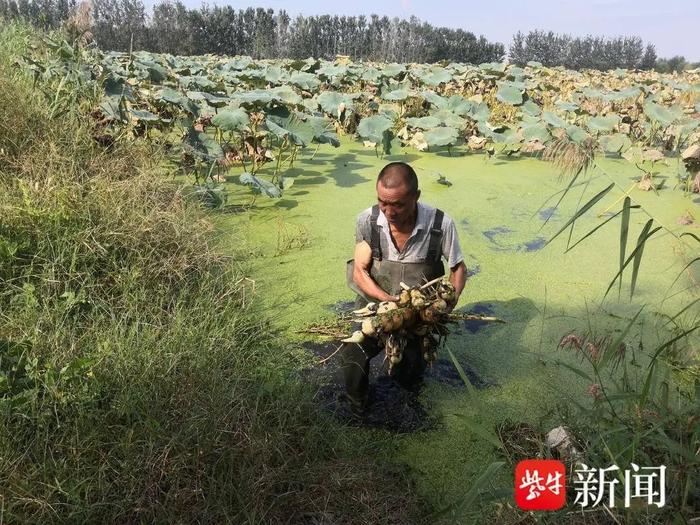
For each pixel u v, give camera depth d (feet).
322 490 7.64
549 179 22.44
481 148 27.50
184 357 9.53
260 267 14.19
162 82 28.60
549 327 12.05
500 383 10.37
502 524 7.18
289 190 19.93
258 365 10.25
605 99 34.35
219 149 19.65
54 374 8.00
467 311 12.65
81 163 14.62
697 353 10.93
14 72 20.11
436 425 9.37
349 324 11.68
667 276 14.29
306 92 34.01
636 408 7.52
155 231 12.68
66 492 6.75
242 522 6.98
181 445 7.49
